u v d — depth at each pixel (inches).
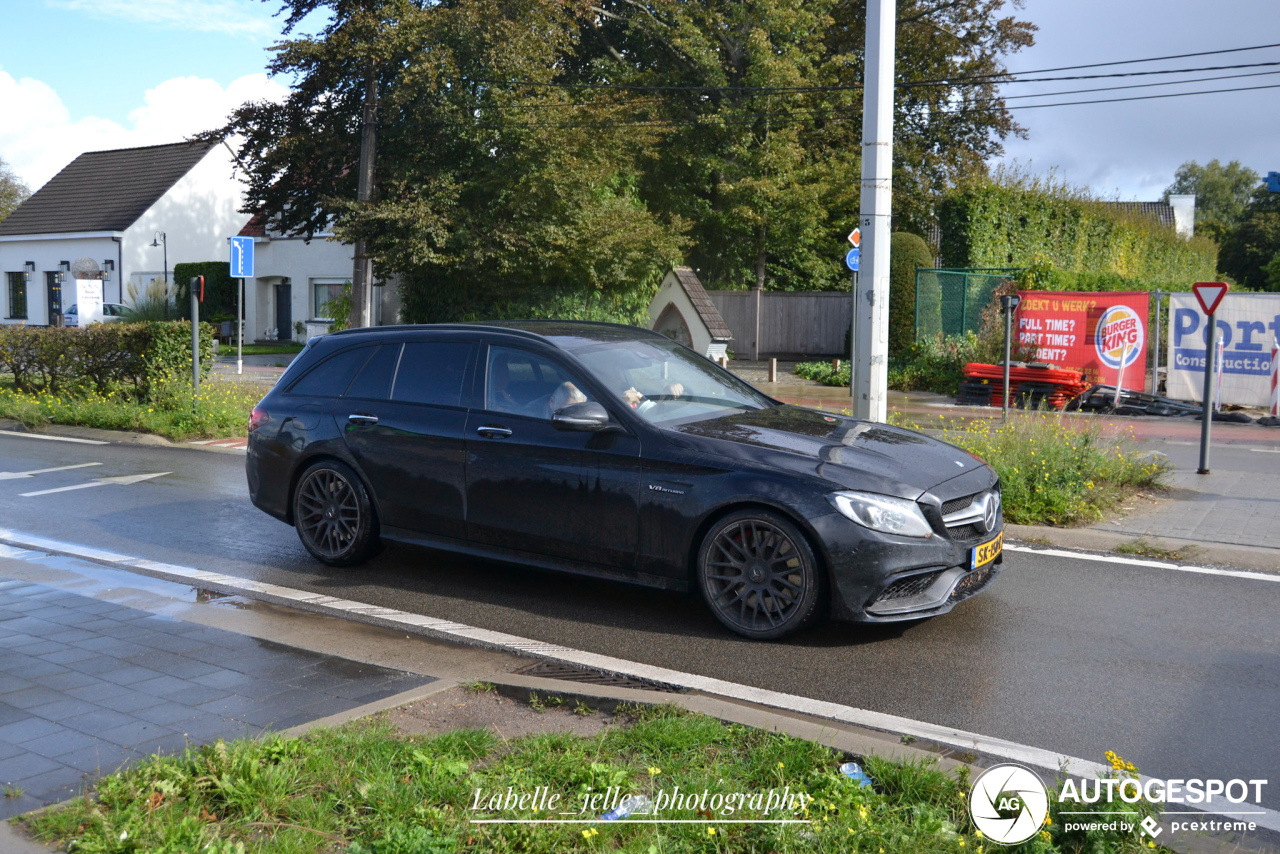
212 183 1656.0
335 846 118.1
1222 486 371.6
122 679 177.5
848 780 130.5
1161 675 188.4
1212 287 390.9
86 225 1598.2
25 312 1701.5
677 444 217.6
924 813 121.4
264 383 792.9
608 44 1230.3
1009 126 1298.0
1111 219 1325.0
